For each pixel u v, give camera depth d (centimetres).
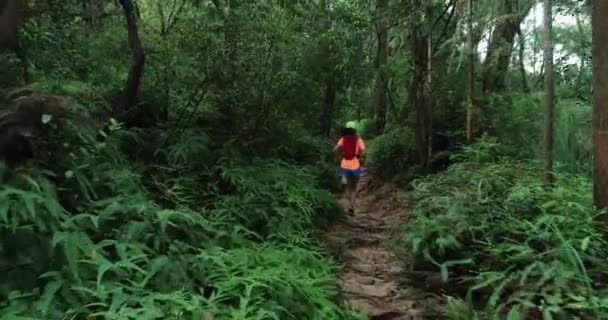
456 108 1200
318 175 1105
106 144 569
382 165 1275
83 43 942
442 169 1129
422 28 1088
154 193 660
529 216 630
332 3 1177
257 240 647
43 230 376
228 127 1025
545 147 708
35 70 686
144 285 388
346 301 493
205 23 910
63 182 458
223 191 787
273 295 418
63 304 353
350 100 1798
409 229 707
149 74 952
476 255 580
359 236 795
